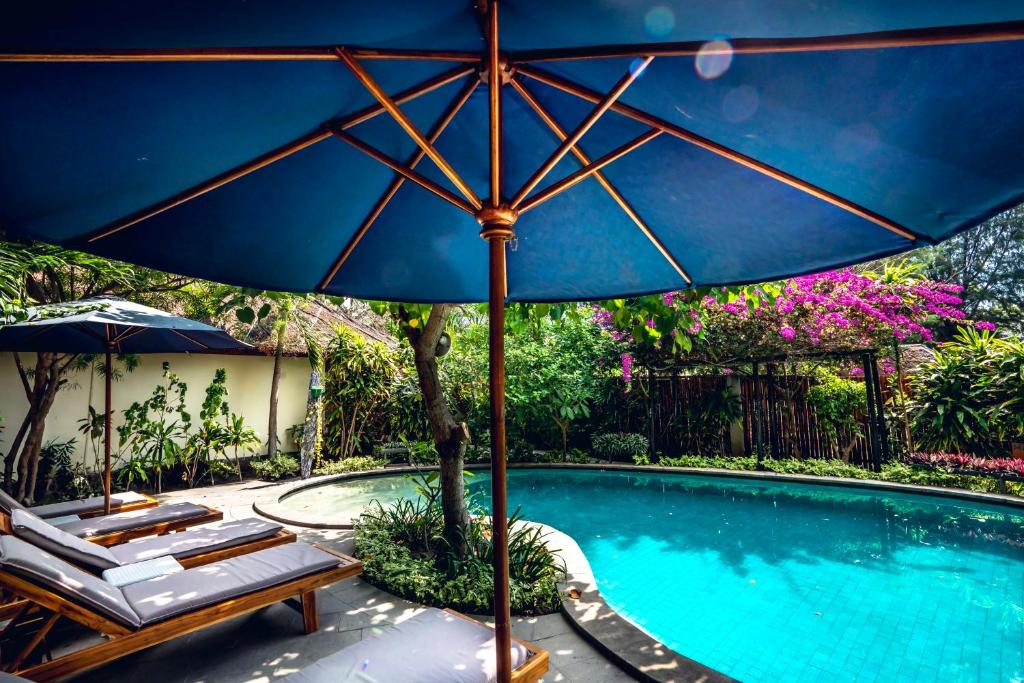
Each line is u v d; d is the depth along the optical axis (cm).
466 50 136
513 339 1146
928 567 548
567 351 1182
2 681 170
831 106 130
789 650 391
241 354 1102
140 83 126
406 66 146
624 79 129
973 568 542
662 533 691
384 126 177
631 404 1215
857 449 1027
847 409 1033
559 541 528
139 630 264
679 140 175
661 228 215
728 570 557
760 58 122
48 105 123
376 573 432
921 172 141
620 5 98
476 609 381
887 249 183
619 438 1153
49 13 89
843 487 863
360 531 544
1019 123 118
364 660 206
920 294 999
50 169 142
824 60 118
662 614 456
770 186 179
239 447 1077
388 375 1223
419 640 223
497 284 128
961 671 356
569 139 134
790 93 130
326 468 1073
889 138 133
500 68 143
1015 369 810
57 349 545
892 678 352
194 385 1020
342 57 122
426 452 1148
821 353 978
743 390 1135
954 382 872
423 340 488
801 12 90
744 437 1123
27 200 150
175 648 322
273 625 354
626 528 717
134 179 157
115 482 860
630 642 321
